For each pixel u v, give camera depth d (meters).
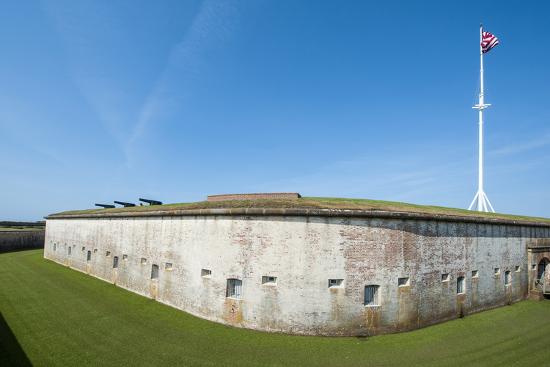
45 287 20.78
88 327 13.61
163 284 17.64
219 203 16.83
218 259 14.93
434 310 15.18
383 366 10.66
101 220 24.98
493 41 30.44
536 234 21.95
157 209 20.00
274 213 13.95
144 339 12.51
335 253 13.59
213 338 12.77
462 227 16.97
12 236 43.78
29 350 11.24
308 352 11.68
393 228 14.33
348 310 13.37
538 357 11.54
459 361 11.13
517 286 19.88
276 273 13.71
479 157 30.41
